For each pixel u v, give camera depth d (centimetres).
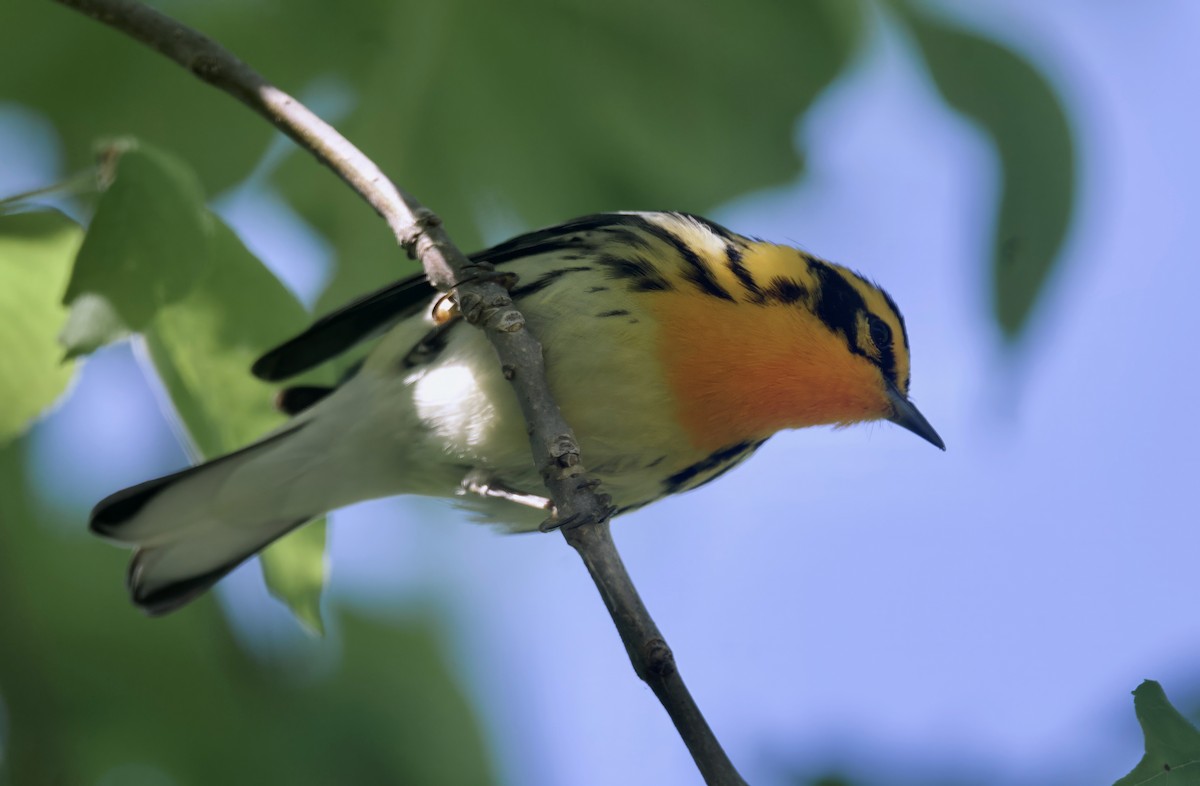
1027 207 1054
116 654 1216
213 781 1234
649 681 644
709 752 625
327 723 1285
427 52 1128
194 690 1232
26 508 1202
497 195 1170
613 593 678
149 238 760
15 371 902
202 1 1113
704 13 1124
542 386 749
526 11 1127
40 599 1197
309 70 1131
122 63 1102
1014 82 1054
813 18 1123
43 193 820
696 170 1178
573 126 1162
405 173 1149
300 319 906
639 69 1150
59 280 884
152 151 770
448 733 1317
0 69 1094
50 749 1113
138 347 916
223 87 816
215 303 898
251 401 952
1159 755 611
